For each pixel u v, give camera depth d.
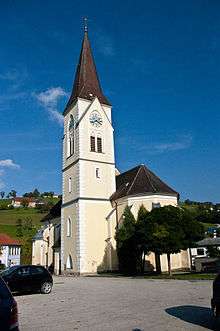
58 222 59.53
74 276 42.62
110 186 49.22
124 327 10.91
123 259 42.09
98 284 27.47
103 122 51.53
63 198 51.09
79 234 45.06
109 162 50.19
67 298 19.03
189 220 33.41
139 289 21.84
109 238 46.00
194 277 29.00
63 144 53.59
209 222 99.75
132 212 43.91
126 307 14.72
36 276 21.97
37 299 19.33
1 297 7.07
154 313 13.04
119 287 23.92
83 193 46.75
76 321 12.19
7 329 6.75
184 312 13.07
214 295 11.20
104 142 50.69
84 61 54.81
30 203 170.88
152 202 43.41
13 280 20.89
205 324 11.02
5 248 80.31
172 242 31.92
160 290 20.64
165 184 47.22
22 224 115.62
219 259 41.22
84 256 44.56
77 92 52.28
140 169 48.84
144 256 39.34
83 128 49.44
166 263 41.62
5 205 162.12
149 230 32.81
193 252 53.50
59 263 52.12
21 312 14.79
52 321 12.40
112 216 46.84
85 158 48.28
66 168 51.41
